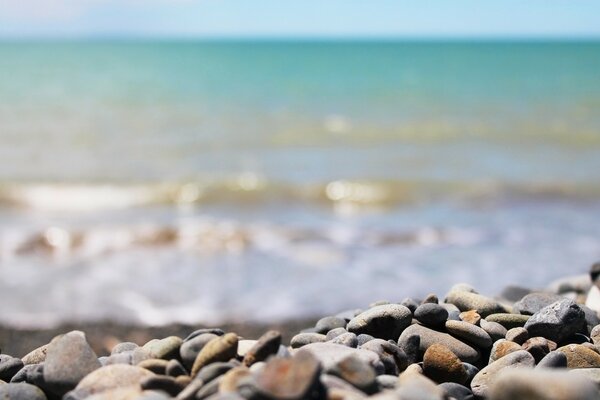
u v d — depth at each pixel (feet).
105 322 4.59
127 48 63.98
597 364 2.25
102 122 15.88
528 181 9.96
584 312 2.50
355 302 4.93
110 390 2.00
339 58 43.24
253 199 8.99
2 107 18.10
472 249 6.28
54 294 5.16
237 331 4.38
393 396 1.77
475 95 21.53
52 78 25.53
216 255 6.15
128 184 9.77
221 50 59.62
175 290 5.24
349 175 10.61
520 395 1.61
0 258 6.09
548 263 5.82
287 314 4.70
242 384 1.80
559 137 14.30
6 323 4.56
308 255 6.11
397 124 15.94
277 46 77.77
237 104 19.20
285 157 12.24
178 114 17.21
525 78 27.02
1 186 9.63
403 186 9.70
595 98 20.51
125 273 5.67
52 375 2.10
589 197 8.81
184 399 1.90
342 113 17.80
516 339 2.38
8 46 71.56
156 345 2.24
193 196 9.09
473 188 9.51
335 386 1.84
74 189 9.51
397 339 2.43
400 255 6.11
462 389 2.14
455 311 2.53
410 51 58.13
